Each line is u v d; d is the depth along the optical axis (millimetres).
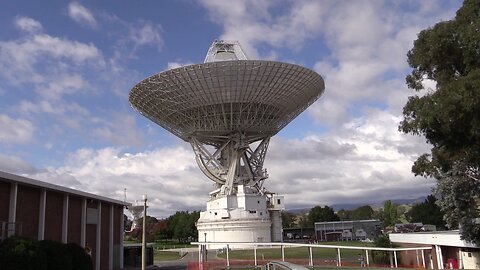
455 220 36750
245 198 87562
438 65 28359
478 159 28000
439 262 46938
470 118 24406
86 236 46094
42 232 36094
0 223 31078
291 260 60750
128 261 64750
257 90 73312
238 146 81562
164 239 154000
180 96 72812
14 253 24266
